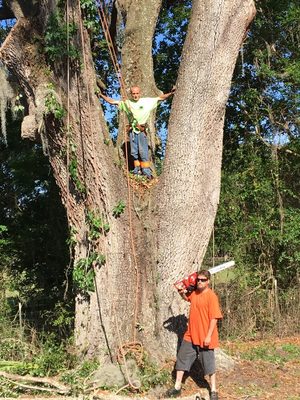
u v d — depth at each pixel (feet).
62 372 23.03
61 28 22.41
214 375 20.92
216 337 21.16
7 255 40.01
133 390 21.34
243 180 39.88
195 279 22.18
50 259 39.27
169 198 24.02
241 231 38.96
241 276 37.91
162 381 21.81
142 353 22.86
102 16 24.41
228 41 23.91
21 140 41.01
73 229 24.45
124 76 27.14
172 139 24.21
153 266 23.84
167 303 23.86
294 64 39.73
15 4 22.90
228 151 41.65
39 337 29.48
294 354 28.50
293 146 40.32
